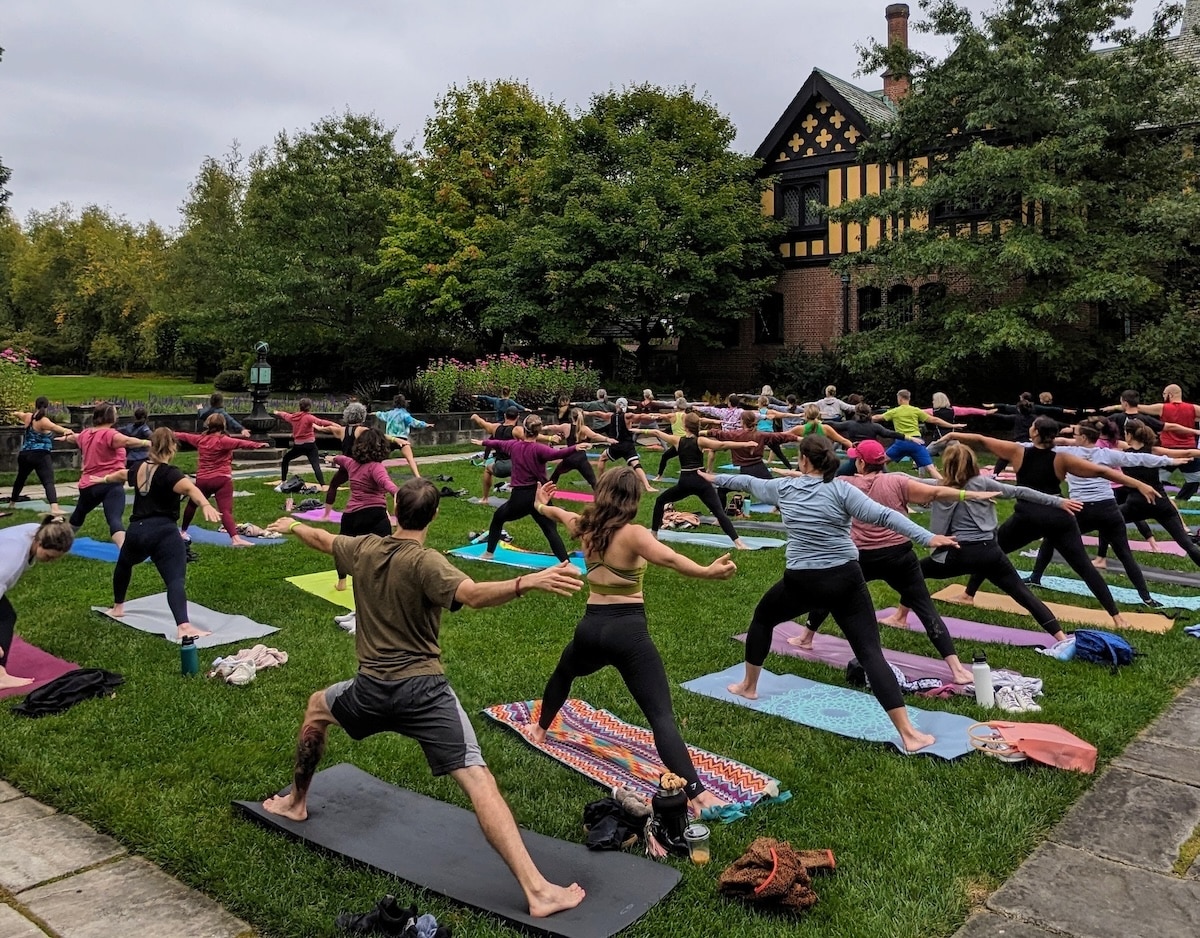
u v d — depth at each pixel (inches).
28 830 151.2
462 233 1155.9
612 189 1011.3
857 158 987.9
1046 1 793.6
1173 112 754.8
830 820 154.3
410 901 127.8
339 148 1357.0
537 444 338.6
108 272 2297.0
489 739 186.2
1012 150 753.6
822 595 186.5
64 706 197.3
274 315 1246.9
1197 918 127.0
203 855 140.6
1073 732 190.2
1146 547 388.5
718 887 131.6
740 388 1133.1
